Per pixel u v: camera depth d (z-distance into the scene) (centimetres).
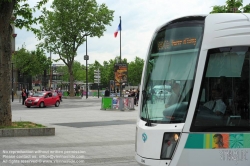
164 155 699
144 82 811
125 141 1335
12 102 4738
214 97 706
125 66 3466
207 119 700
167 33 780
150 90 781
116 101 3100
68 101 5209
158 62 787
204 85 705
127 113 2756
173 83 739
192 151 691
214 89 707
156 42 805
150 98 773
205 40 717
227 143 703
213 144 697
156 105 752
